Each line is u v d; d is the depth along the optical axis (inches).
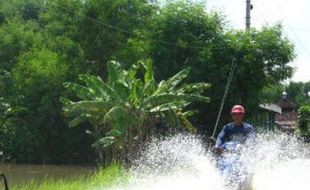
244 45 1244.5
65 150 1455.5
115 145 995.3
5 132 1465.3
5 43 1576.0
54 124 1438.2
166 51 1259.2
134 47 1320.1
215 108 1258.0
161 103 1014.4
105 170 579.2
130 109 995.9
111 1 1371.8
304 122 1379.2
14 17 1763.0
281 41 1266.0
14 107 1454.2
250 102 1257.4
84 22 1370.6
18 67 1446.9
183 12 1285.7
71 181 496.1
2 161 1462.8
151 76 1036.5
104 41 1373.0
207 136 1273.4
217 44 1255.5
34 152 1460.4
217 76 1230.3
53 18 1432.1
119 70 1039.6
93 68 1400.1
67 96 1379.2
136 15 1416.1
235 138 372.5
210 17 1293.1
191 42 1266.0
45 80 1408.7
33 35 1609.3
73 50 1381.6
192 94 1079.0
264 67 1262.3
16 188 477.1
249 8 1224.8
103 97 1012.5
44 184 474.0
